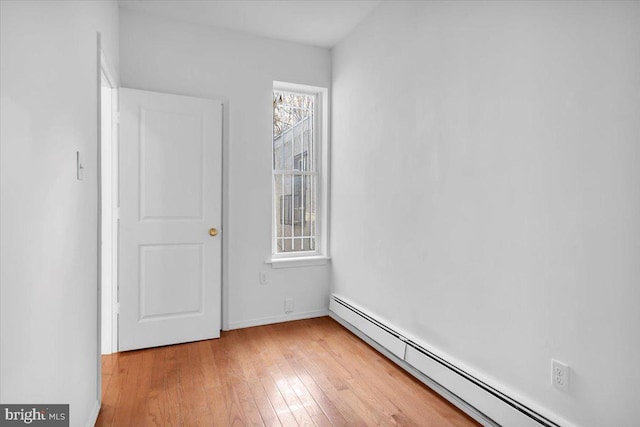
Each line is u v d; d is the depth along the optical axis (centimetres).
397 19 262
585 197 145
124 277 277
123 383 229
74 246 154
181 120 292
